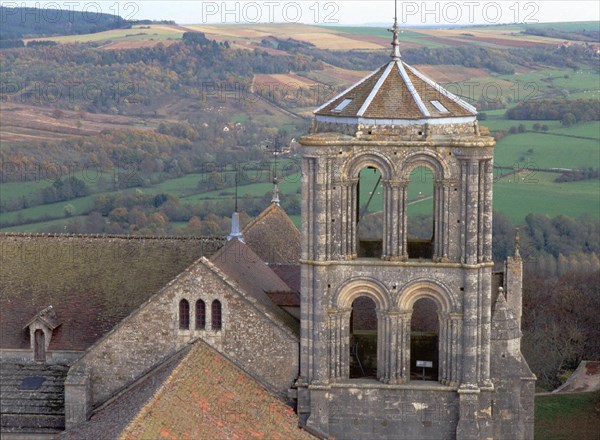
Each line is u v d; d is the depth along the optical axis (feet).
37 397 272.51
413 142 244.63
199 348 252.42
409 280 248.73
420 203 413.80
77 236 297.74
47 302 289.33
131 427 213.66
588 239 568.00
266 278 288.71
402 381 252.62
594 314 549.95
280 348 253.65
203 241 296.10
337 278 250.16
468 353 249.34
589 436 418.31
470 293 247.09
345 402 253.03
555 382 507.30
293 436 244.01
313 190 247.29
